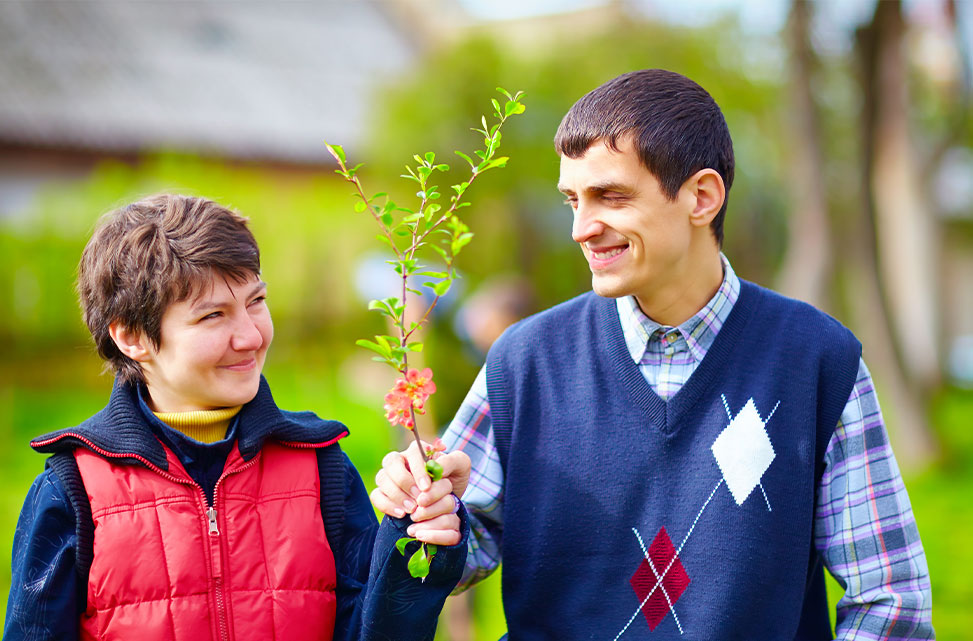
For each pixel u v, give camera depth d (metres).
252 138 14.52
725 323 1.75
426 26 18.45
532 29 13.23
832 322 1.77
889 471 1.73
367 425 8.09
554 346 1.84
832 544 1.72
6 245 9.91
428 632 1.62
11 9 15.02
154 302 1.63
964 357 15.63
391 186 10.69
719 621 1.63
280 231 11.35
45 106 13.62
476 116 10.60
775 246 15.24
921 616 1.67
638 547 1.70
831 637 1.83
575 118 1.64
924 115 10.23
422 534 1.54
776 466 1.68
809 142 7.77
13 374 9.79
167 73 15.18
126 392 1.71
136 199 1.82
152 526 1.63
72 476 1.63
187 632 1.60
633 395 1.74
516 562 1.78
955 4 8.19
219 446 1.69
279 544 1.68
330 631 1.71
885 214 9.20
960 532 5.96
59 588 1.59
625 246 1.64
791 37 7.70
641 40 12.85
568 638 1.73
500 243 11.59
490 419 1.87
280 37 17.19
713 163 1.66
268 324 1.74
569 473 1.75
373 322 11.58
